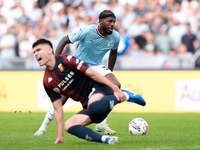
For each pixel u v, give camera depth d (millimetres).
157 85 41656
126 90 15883
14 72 43250
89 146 14227
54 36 52219
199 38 50062
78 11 54188
